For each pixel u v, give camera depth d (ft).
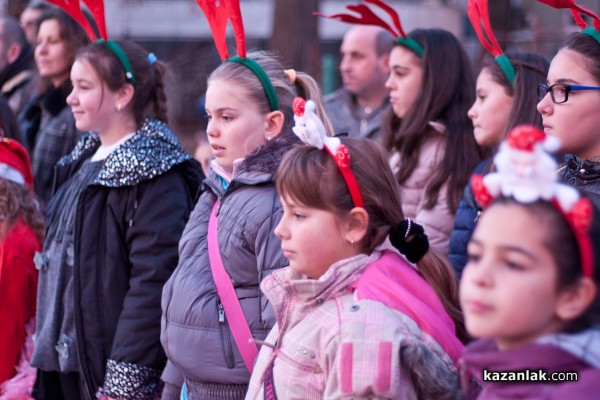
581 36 10.68
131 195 13.24
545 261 6.30
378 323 8.56
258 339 11.09
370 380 8.22
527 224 6.32
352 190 9.31
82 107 14.10
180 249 12.25
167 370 12.36
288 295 9.51
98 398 13.23
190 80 48.42
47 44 20.24
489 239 6.45
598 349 6.50
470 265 6.61
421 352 8.36
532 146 6.31
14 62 24.45
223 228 11.50
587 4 41.06
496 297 6.35
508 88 13.97
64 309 13.76
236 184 11.60
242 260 11.26
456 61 15.99
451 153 15.29
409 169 15.65
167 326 11.73
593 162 10.29
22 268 15.33
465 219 13.17
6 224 15.40
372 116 22.22
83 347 13.28
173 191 13.37
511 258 6.35
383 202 9.52
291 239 9.41
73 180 14.43
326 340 8.85
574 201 6.25
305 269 9.43
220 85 12.09
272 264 11.01
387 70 22.30
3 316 15.12
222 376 11.14
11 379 15.17
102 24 14.48
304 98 12.80
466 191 13.38
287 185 9.34
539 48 36.94
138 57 14.51
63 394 14.48
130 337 12.78
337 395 8.42
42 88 21.56
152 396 12.89
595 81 10.41
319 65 36.27
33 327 15.53
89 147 14.98
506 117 14.08
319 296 9.24
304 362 9.09
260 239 11.09
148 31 51.19
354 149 9.62
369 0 16.85
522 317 6.34
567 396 6.40
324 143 9.43
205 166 19.12
